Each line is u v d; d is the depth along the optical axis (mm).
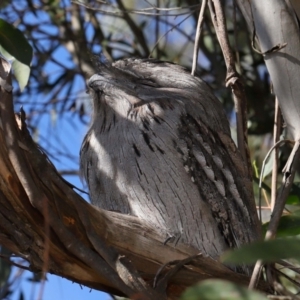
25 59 6605
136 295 5105
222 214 6918
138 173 6750
